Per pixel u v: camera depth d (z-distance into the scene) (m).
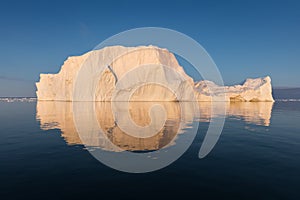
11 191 5.48
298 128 15.87
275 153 9.05
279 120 20.89
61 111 30.80
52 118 22.39
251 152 9.23
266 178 6.38
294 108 39.00
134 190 5.63
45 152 9.08
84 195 5.32
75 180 6.22
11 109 35.28
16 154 8.78
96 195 5.33
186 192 5.53
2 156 8.49
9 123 18.52
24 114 26.83
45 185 5.86
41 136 12.61
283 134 13.45
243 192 5.52
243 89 63.81
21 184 5.91
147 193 5.47
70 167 7.28
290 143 10.92
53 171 6.89
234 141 11.38
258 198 5.21
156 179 6.36
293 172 6.85
